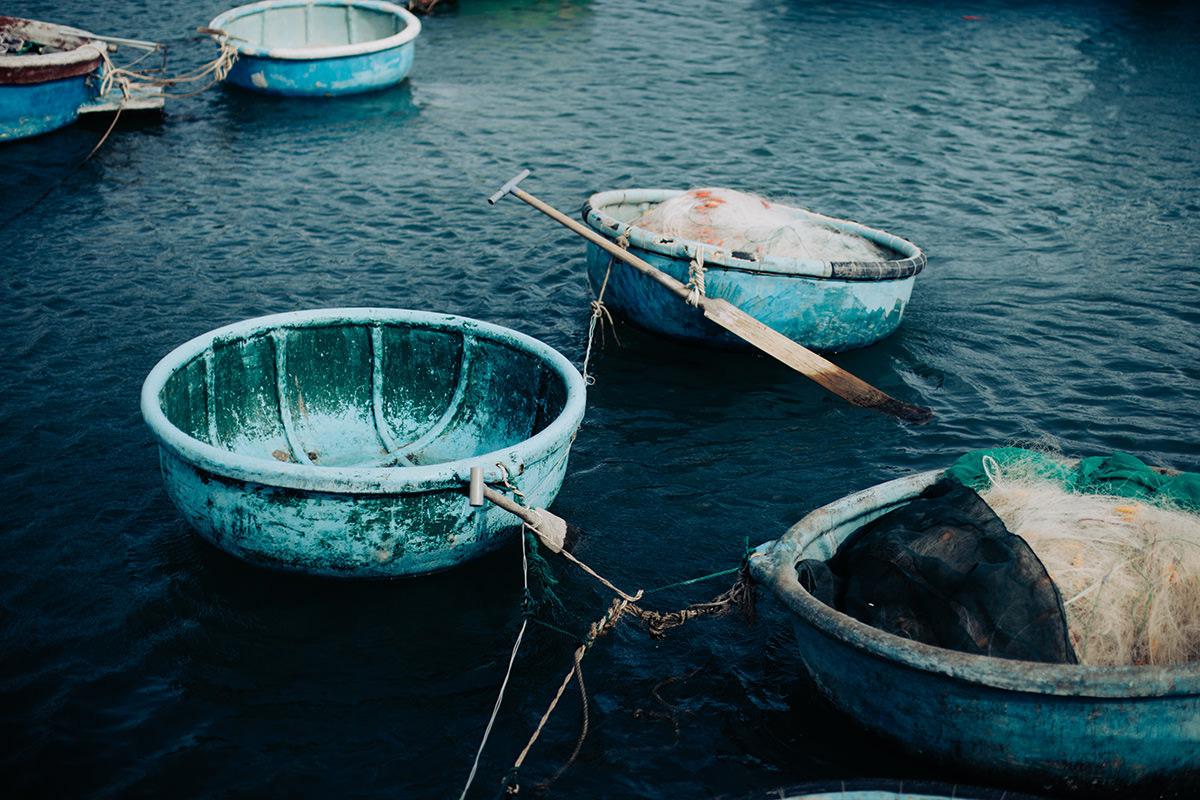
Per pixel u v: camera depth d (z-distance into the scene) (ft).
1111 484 19.19
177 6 61.31
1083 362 29.09
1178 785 15.42
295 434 23.52
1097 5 68.64
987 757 15.49
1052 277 34.32
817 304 27.91
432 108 49.03
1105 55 58.80
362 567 19.26
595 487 23.47
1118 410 26.71
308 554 19.02
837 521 18.49
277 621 19.11
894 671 15.46
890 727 16.21
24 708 17.03
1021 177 42.80
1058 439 25.45
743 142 45.83
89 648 18.31
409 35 50.72
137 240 34.76
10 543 20.67
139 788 15.81
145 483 22.79
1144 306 32.32
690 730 17.31
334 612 19.35
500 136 45.73
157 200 37.96
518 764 16.48
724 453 24.89
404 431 24.20
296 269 33.35
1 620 18.80
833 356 29.27
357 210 37.96
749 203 29.99
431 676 18.20
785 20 64.34
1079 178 42.78
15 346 27.81
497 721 17.37
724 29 62.44
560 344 29.53
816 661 16.83
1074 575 16.71
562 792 16.12
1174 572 16.78
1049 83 54.19
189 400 21.49
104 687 17.56
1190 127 48.47
